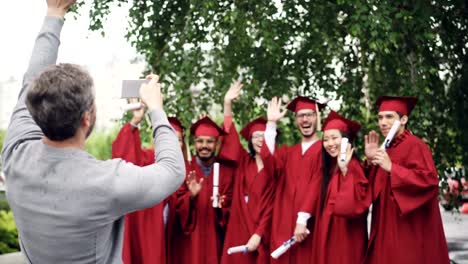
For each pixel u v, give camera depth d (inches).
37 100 74.3
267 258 225.5
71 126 75.6
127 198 75.7
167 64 287.0
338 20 291.6
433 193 189.0
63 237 74.8
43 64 83.3
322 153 212.5
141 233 220.2
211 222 231.5
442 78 291.3
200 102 311.1
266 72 303.3
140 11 298.4
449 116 285.7
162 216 222.8
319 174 216.5
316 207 212.8
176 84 282.5
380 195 198.7
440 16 276.7
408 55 273.7
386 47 248.5
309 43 294.0
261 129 232.5
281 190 225.6
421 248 191.8
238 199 232.1
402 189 186.1
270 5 277.9
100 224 75.8
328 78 303.3
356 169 198.7
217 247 232.8
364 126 287.0
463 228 636.7
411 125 267.3
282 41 285.7
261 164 232.4
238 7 274.1
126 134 213.3
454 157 288.7
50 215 74.7
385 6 252.1
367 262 201.6
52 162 76.2
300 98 227.0
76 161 76.4
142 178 76.8
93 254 76.8
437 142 283.7
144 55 304.8
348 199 195.2
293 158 225.6
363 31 260.7
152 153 228.4
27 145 78.5
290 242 210.4
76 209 74.6
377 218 199.5
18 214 76.5
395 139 199.8
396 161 195.6
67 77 75.2
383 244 196.5
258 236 221.3
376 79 287.1
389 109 200.2
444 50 284.5
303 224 210.4
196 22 286.2
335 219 205.6
